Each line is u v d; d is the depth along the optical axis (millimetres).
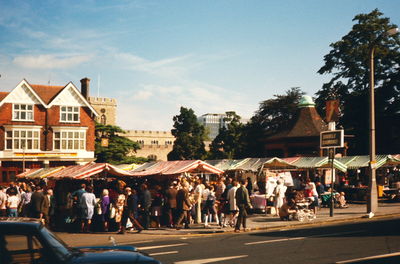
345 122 57062
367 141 55281
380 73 57406
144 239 15703
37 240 4898
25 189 21781
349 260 9977
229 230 17406
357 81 58969
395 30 20875
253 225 18562
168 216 19078
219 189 21578
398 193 30984
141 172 24922
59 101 51750
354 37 59031
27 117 50062
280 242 13242
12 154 48625
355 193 30906
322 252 11188
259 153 64000
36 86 53719
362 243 12414
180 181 21406
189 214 19953
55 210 20625
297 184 27969
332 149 21156
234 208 17812
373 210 21266
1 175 48969
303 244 12648
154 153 89562
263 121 67750
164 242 14398
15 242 4816
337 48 60344
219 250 12102
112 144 61531
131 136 100375
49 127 51062
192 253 11719
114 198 17781
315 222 19203
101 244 14602
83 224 17641
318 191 26062
